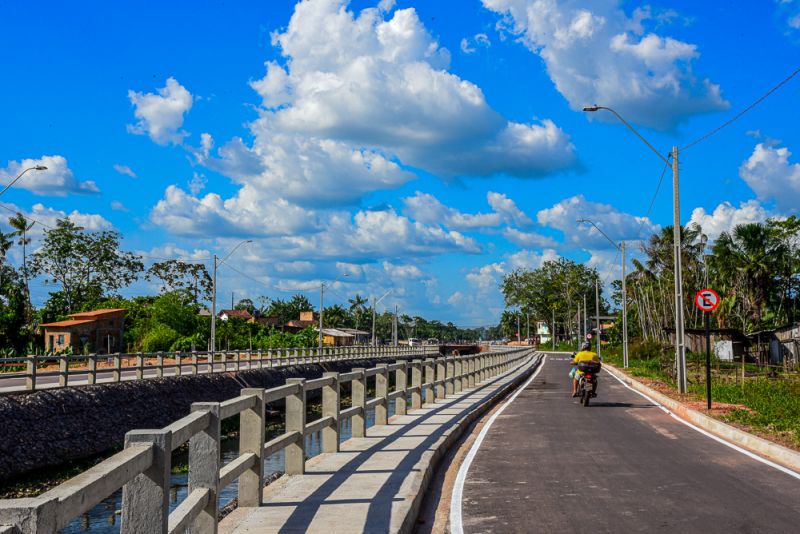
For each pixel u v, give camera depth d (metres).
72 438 25.27
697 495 9.02
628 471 10.81
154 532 4.27
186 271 101.44
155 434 4.32
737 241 63.81
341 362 64.69
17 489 20.44
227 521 7.16
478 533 7.36
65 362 27.19
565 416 19.30
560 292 140.00
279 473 13.12
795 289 66.31
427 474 10.14
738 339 51.47
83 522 14.37
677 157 26.20
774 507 8.33
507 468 11.23
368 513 7.49
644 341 68.50
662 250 79.44
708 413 18.20
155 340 68.06
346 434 20.56
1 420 22.80
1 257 77.94
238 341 76.19
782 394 22.02
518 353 56.03
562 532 7.30
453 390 25.48
